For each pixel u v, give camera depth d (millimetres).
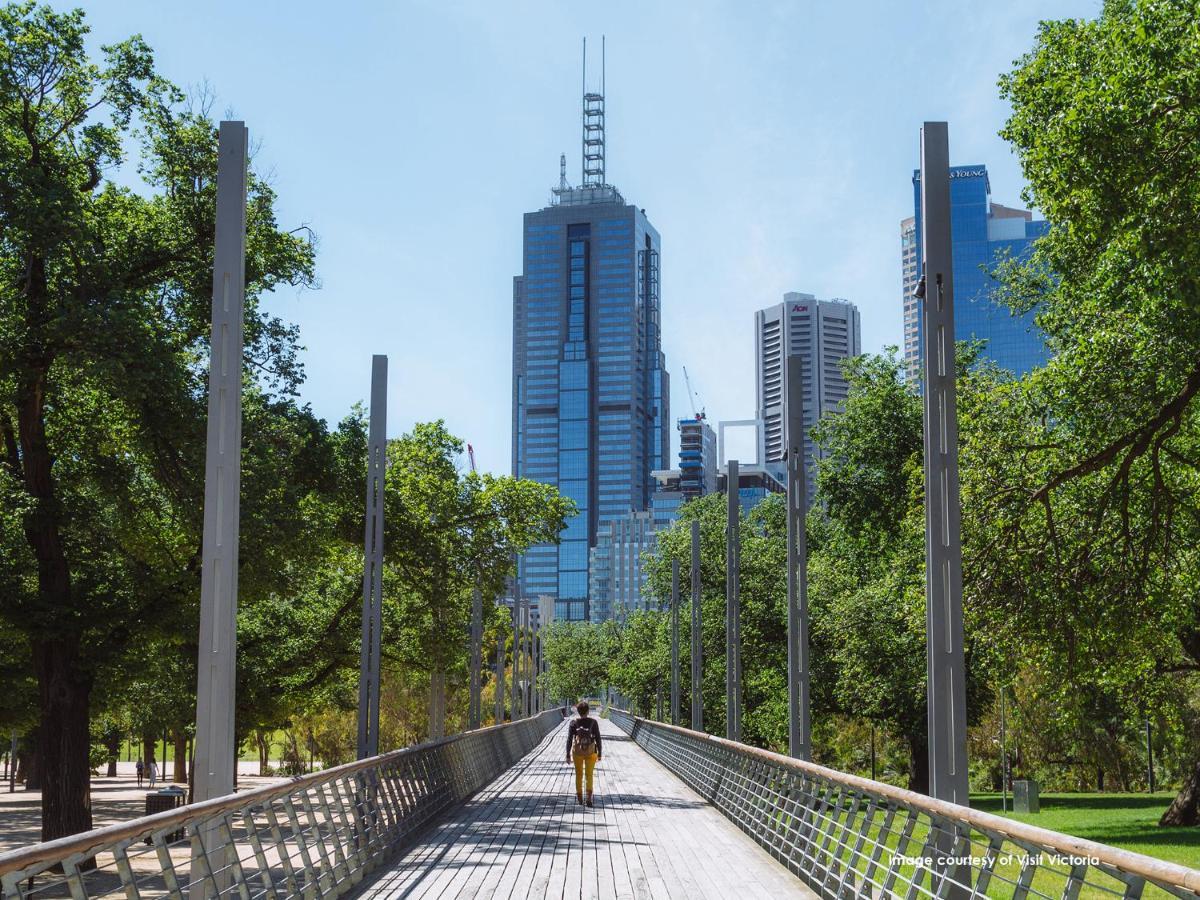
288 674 39594
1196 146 16750
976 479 23812
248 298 27656
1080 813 35875
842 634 42969
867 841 11219
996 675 27031
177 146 25516
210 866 8883
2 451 26922
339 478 29594
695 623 39219
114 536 25859
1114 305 20219
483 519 39031
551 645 127250
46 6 23641
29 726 32250
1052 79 20062
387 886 13352
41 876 22234
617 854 16406
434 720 40938
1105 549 23141
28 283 22234
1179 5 17438
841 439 42938
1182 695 38750
